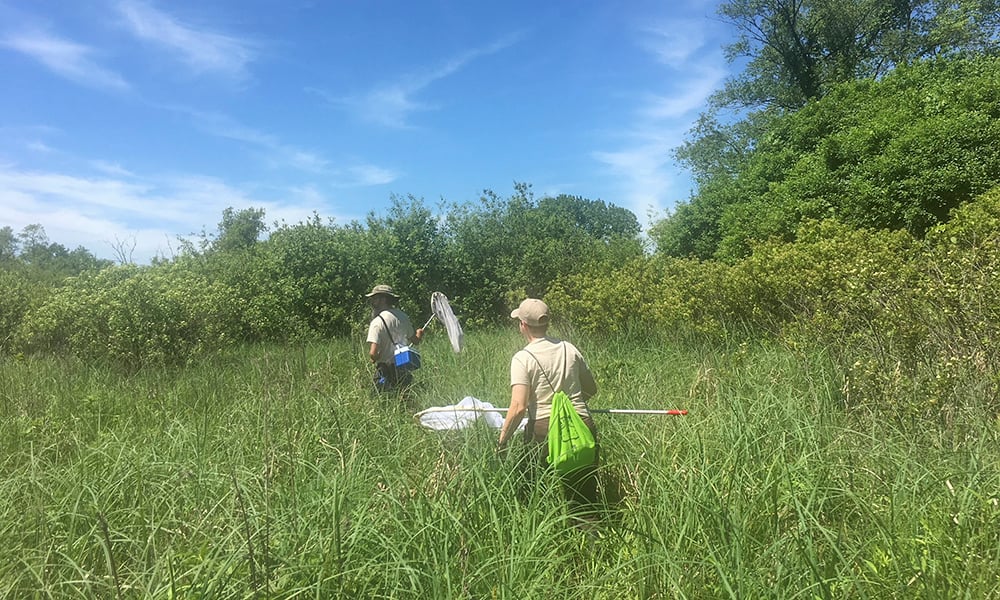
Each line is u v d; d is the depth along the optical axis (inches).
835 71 1148.5
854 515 129.3
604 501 142.9
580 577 122.8
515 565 114.0
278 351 394.9
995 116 470.6
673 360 297.7
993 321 183.3
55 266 837.2
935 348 195.2
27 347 403.2
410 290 562.6
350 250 560.4
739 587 102.5
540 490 145.3
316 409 208.2
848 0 1157.7
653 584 110.5
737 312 328.5
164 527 126.7
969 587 100.0
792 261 304.0
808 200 536.1
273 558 107.3
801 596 104.2
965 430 158.6
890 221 477.7
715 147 1284.4
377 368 267.0
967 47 1029.2
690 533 122.0
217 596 99.4
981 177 442.3
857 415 181.6
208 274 543.5
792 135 658.2
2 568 110.3
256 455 170.7
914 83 580.1
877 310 216.5
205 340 362.3
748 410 180.5
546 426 158.9
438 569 109.6
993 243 213.0
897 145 478.6
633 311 390.9
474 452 159.9
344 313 525.3
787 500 127.9
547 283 579.5
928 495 128.4
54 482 150.8
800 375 219.5
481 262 600.7
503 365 307.6
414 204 590.2
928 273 222.8
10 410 239.0
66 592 106.5
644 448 167.3
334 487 122.6
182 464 155.6
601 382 246.4
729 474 138.3
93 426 220.2
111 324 339.6
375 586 109.2
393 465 163.0
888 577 106.4
